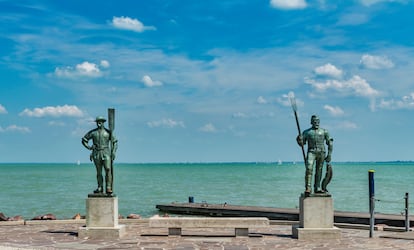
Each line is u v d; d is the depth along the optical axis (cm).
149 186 8931
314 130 1870
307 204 1828
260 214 3494
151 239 1828
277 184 9606
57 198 5894
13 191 7244
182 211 4000
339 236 1808
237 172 19200
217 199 6012
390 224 2780
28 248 1606
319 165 1864
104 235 1845
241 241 1789
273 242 1766
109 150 1883
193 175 15588
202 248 1638
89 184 9444
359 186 8356
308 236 1811
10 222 2305
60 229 2130
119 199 5919
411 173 16325
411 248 1639
